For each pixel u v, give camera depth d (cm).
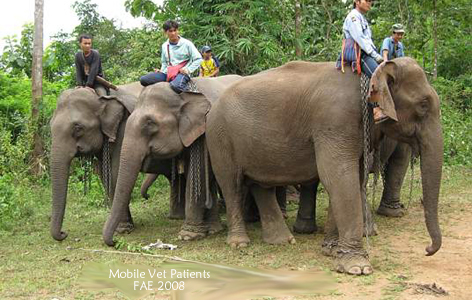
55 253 606
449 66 1527
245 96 593
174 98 670
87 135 712
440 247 533
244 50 1077
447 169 1040
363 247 550
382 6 1430
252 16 1081
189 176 671
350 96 507
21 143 1048
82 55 742
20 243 662
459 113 1267
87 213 840
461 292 434
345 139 507
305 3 1216
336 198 507
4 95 1275
